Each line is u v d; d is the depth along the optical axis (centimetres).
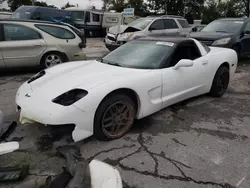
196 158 237
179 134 286
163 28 949
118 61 329
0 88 455
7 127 250
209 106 386
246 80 569
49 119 218
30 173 165
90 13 1684
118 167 218
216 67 396
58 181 127
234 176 212
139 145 257
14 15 1095
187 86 345
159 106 306
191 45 360
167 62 314
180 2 3884
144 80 277
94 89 236
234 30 748
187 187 196
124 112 270
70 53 611
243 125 319
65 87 243
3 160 169
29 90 259
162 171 215
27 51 552
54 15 1124
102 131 252
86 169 134
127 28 888
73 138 229
